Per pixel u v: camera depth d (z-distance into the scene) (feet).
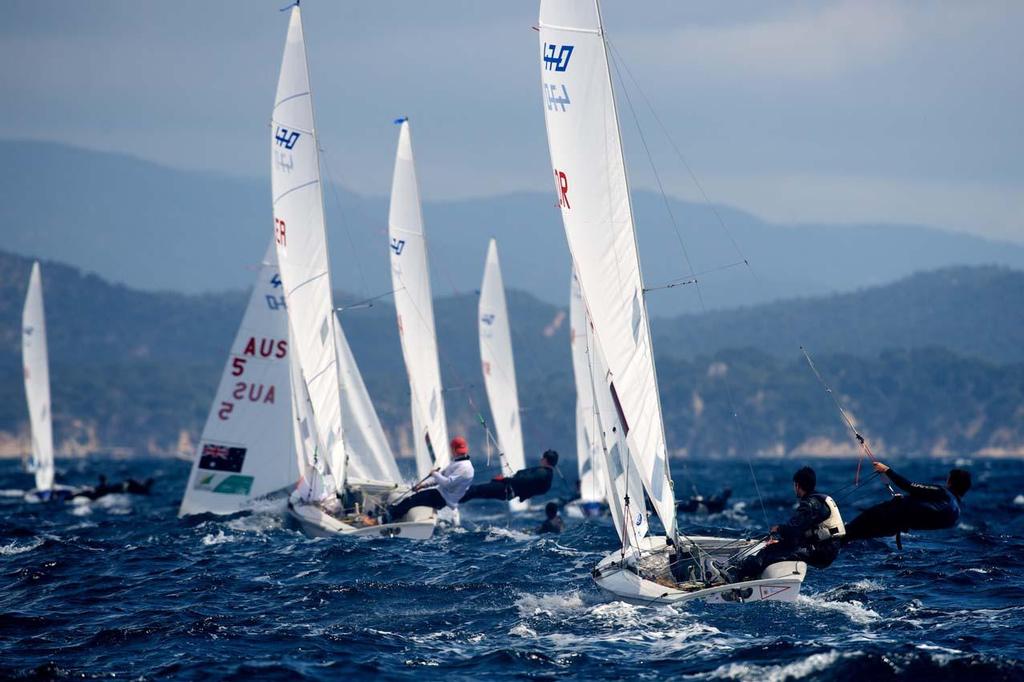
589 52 210.79
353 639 190.70
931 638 182.39
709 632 188.75
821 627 190.70
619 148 209.67
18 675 171.12
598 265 213.05
